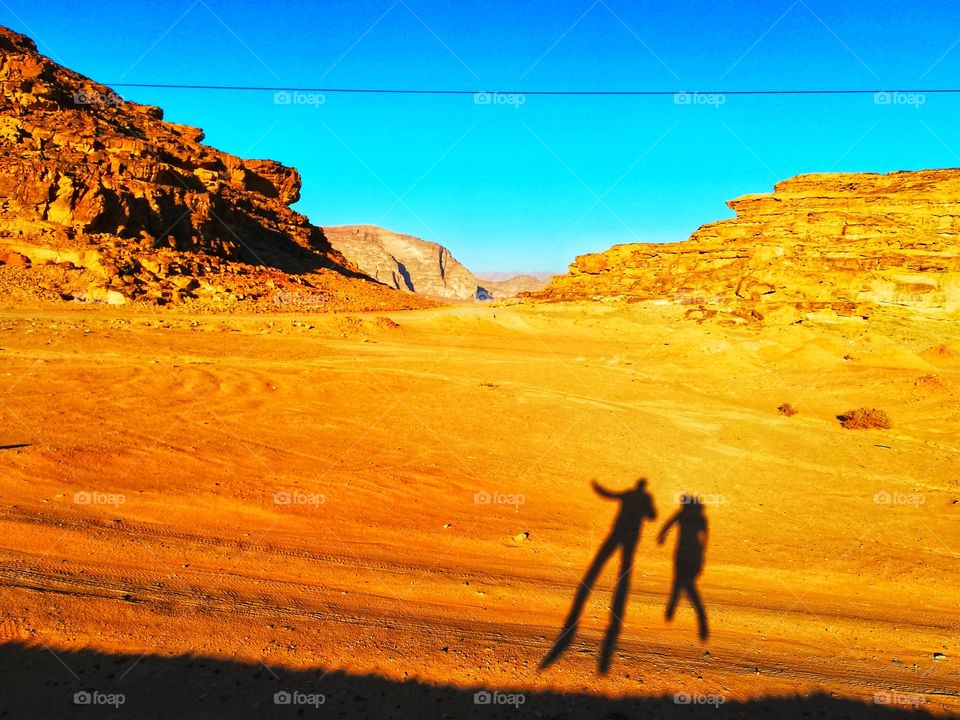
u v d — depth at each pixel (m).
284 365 28.33
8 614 5.22
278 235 86.44
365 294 74.69
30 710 4.09
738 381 31.39
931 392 26.48
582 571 9.05
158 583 6.52
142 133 84.25
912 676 6.50
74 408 16.33
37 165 52.38
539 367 34.19
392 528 10.01
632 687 5.44
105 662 4.79
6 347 25.78
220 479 11.29
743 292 63.19
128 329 35.03
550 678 5.43
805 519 12.66
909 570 10.14
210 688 4.62
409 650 5.64
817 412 25.19
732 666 6.21
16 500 8.75
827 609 8.48
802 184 80.88
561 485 13.73
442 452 15.60
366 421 18.62
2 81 66.00
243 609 6.13
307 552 8.34
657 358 39.28
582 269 92.50
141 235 56.00
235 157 102.62
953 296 59.69
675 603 8.09
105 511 8.88
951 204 69.56
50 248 48.41
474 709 4.77
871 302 61.59
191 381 21.77
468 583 7.95
